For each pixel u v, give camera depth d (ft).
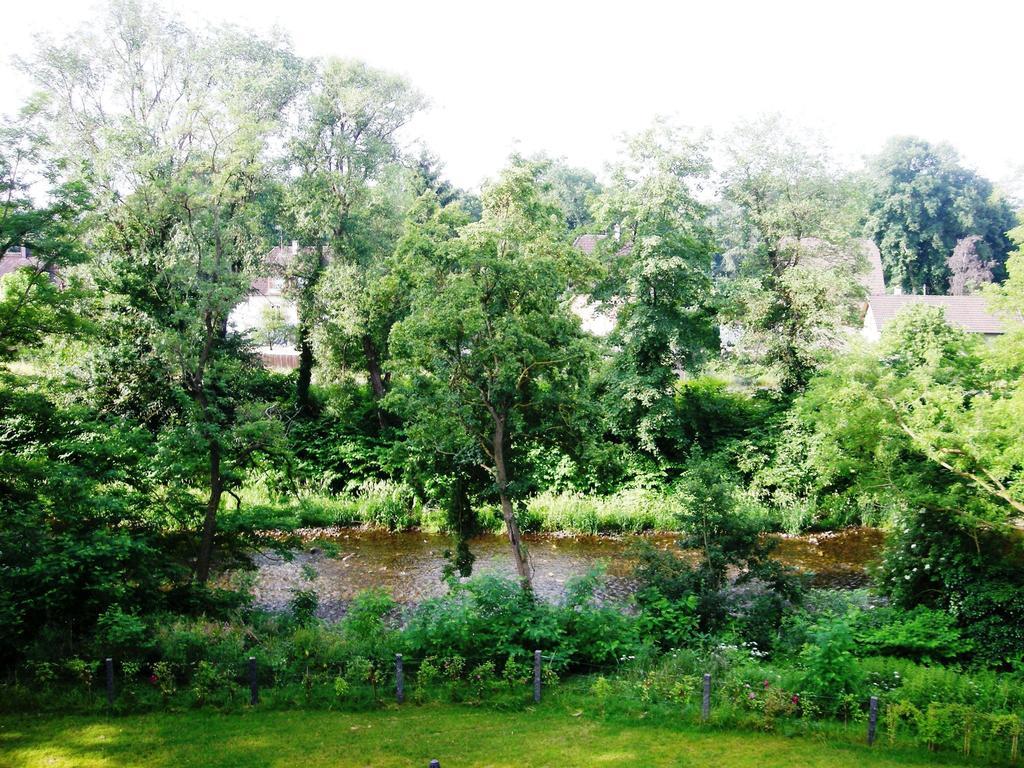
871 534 91.45
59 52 93.45
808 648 42.52
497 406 55.77
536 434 57.93
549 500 99.91
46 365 74.79
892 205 244.63
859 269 113.50
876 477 52.80
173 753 34.19
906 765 33.78
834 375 56.59
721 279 112.68
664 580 50.83
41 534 46.19
